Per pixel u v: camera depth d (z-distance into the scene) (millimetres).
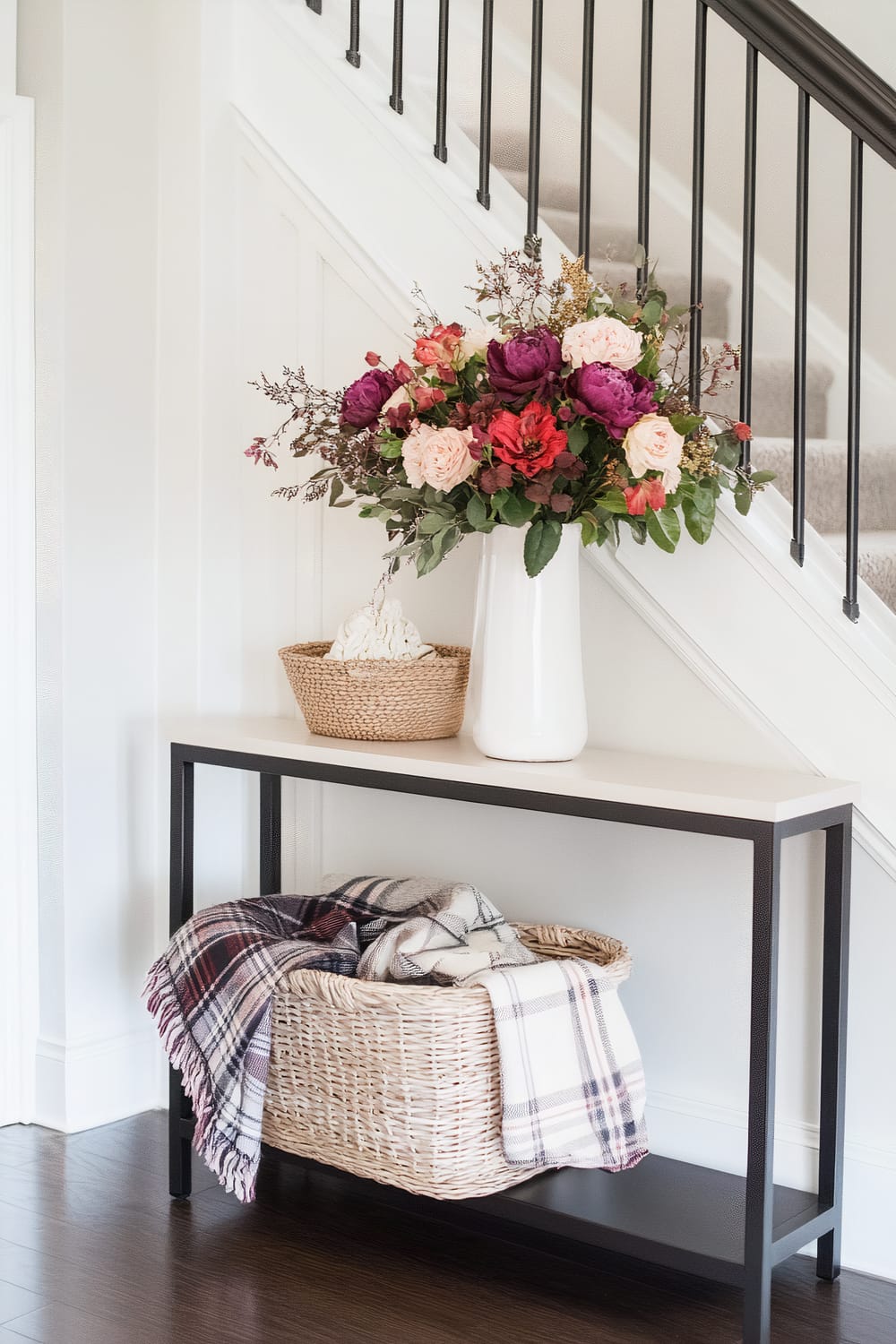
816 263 3205
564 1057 1951
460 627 2436
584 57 2273
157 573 2664
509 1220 2227
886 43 3133
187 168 2574
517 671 2047
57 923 2543
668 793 1830
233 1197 2299
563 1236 2100
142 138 2588
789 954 2133
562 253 2350
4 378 2475
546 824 2367
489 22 2334
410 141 2387
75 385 2496
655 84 3373
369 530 2531
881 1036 2055
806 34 1987
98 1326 1866
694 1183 2102
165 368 2629
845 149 3150
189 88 2561
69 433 2490
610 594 2258
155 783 2684
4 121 2443
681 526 2141
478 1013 1924
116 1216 2211
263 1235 2162
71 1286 1977
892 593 2467
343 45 2523
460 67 3396
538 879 2381
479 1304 1964
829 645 2045
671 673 2207
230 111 2582
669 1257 1854
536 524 1949
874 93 1967
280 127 2531
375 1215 2248
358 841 2594
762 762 2127
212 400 2600
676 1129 2236
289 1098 2127
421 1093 1942
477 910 2174
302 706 2293
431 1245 2148
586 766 2049
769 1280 1800
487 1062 1943
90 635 2549
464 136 2504
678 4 3328
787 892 2131
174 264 2605
